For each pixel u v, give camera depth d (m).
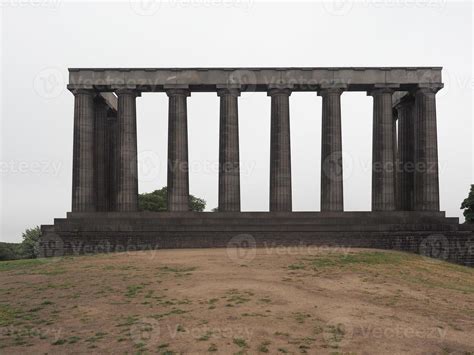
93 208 50.00
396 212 47.69
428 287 25.78
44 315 19.09
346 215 47.22
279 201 48.12
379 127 49.69
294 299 21.12
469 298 23.48
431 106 49.84
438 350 15.42
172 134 49.12
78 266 30.88
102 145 55.06
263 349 14.92
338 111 49.12
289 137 49.34
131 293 22.25
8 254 79.50
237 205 48.09
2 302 21.41
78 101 49.41
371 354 14.80
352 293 23.19
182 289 22.81
